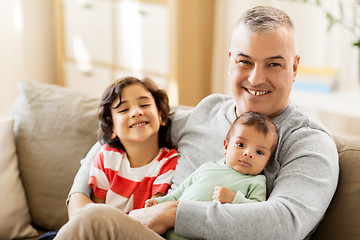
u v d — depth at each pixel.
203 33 3.15
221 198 1.29
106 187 1.59
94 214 1.20
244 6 3.14
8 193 1.76
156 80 3.16
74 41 3.60
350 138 1.51
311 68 2.81
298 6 3.02
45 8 3.73
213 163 1.45
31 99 1.90
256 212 1.20
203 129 1.58
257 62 1.37
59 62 3.76
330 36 2.96
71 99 1.89
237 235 1.19
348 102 2.56
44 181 1.81
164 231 1.28
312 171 1.28
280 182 1.30
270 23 1.35
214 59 3.28
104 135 1.65
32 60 3.71
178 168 1.56
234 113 1.53
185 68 3.11
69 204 1.56
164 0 2.96
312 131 1.38
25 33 3.62
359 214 1.32
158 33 3.06
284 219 1.19
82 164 1.67
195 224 1.22
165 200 1.44
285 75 1.38
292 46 1.38
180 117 1.70
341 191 1.37
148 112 1.59
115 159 1.61
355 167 1.39
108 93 1.61
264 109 1.43
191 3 3.00
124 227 1.21
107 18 3.32
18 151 1.86
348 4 2.62
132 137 1.57
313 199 1.24
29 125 1.85
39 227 1.86
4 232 1.74
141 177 1.59
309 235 1.35
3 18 3.44
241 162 1.38
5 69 3.51
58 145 1.81
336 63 2.98
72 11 3.55
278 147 1.38
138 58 3.22
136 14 3.14
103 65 3.45
